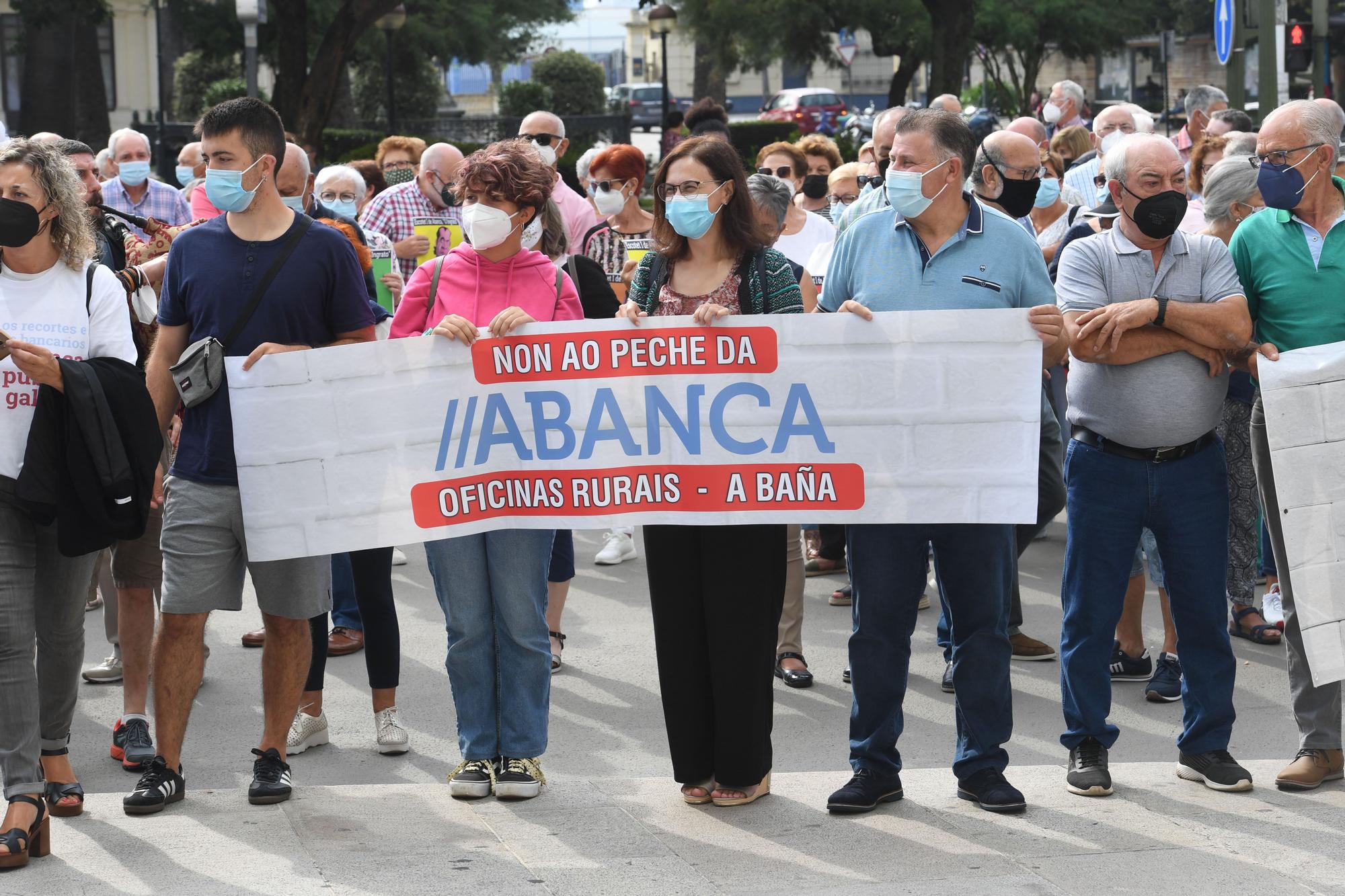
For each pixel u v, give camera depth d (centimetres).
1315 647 458
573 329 461
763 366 455
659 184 461
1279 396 456
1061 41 3653
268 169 460
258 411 461
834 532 822
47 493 427
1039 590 789
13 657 427
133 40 4538
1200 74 4647
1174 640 619
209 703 623
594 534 961
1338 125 463
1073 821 450
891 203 449
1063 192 813
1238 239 483
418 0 3784
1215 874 407
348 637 702
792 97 4612
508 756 483
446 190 898
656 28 3409
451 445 468
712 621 457
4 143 447
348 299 474
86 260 455
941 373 449
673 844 434
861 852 426
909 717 599
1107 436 466
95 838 442
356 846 435
